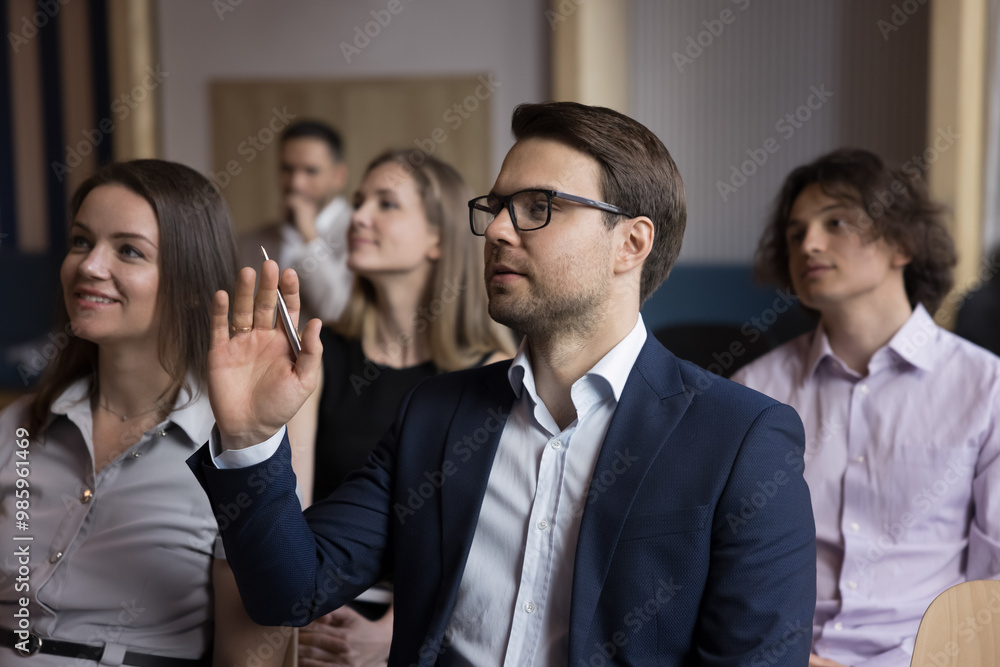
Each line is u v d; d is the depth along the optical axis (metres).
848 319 1.92
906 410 1.83
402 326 2.32
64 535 1.44
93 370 1.57
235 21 5.66
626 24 5.41
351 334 2.30
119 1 5.50
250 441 1.18
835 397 1.92
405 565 1.29
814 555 1.21
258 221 5.73
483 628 1.23
